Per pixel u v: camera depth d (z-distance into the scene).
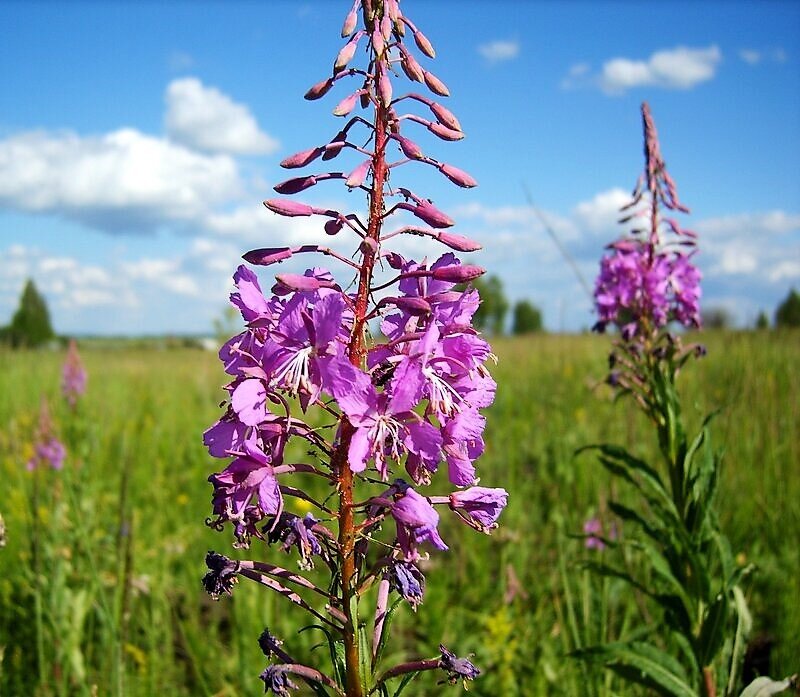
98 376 15.85
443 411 2.38
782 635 5.06
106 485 7.88
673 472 4.39
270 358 2.41
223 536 6.79
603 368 13.52
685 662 4.87
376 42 2.41
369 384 2.29
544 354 16.14
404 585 2.37
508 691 4.78
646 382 4.93
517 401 12.19
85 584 5.39
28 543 5.49
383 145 2.47
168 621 5.23
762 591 5.82
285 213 2.45
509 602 5.57
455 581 6.25
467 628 5.70
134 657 4.79
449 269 2.42
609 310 5.24
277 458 2.45
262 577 2.50
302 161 2.48
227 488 2.38
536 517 7.48
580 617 5.19
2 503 6.90
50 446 7.78
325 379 2.33
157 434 9.88
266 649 2.58
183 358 20.77
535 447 9.66
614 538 6.05
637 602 5.19
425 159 2.43
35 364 15.95
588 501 7.55
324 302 2.35
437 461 2.35
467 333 2.50
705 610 4.11
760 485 7.16
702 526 4.15
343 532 2.47
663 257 5.23
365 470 2.50
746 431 7.93
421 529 2.30
